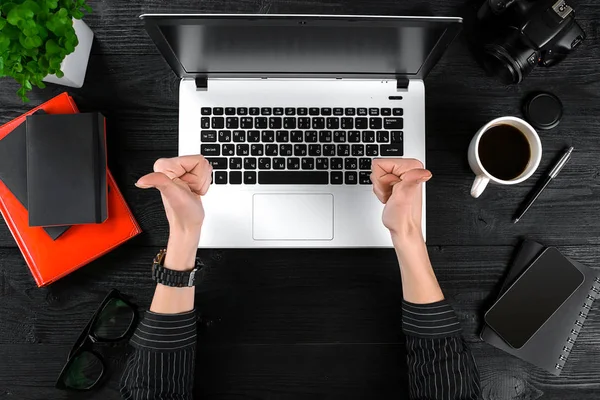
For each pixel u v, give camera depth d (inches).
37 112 29.1
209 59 26.9
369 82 30.0
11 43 24.2
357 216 29.9
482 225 31.6
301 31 23.8
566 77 31.7
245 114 29.7
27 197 28.6
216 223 29.6
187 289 27.1
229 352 31.0
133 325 30.6
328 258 31.4
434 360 26.8
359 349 31.2
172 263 26.6
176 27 23.2
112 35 31.3
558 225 31.6
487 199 31.5
